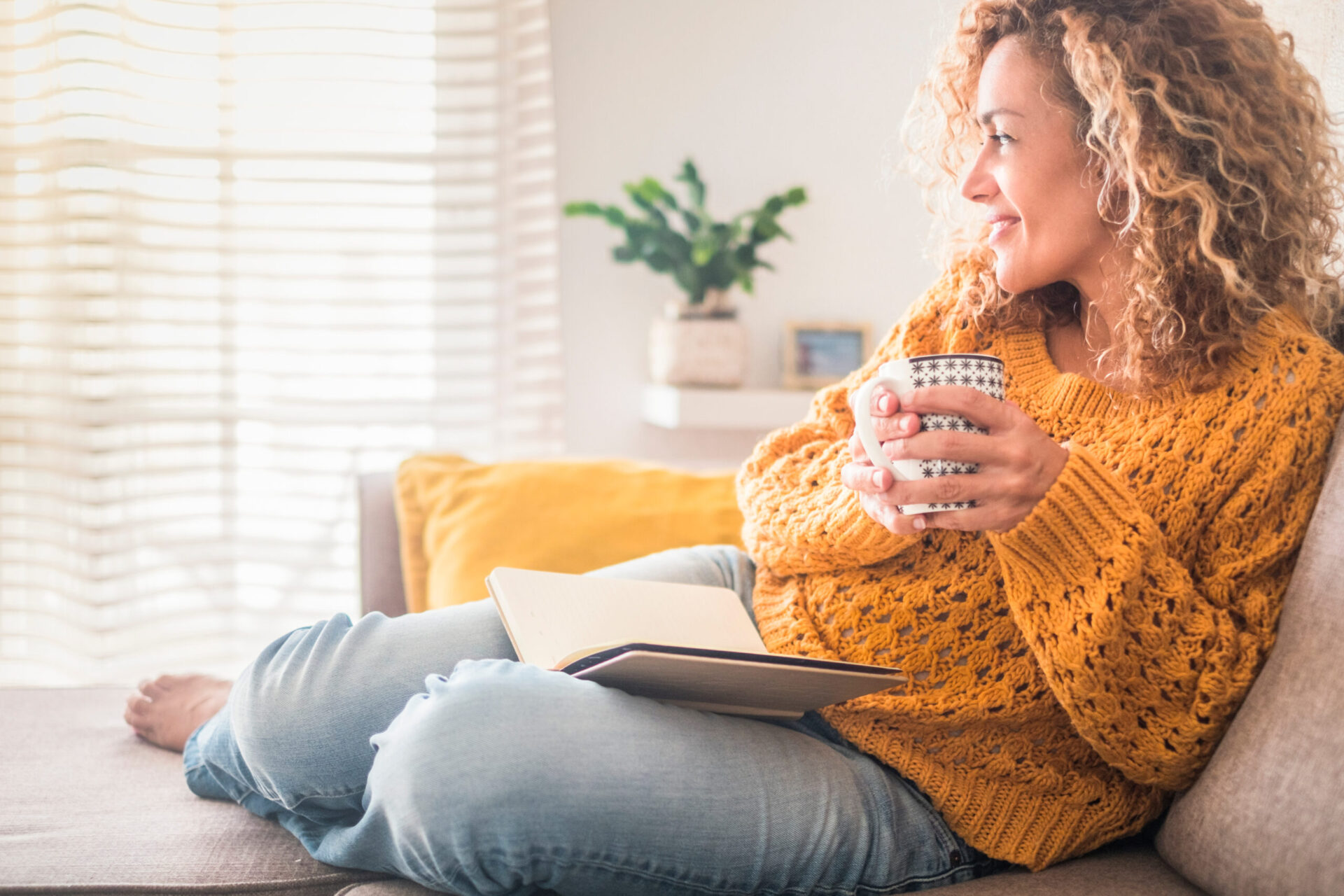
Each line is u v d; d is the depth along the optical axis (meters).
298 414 2.48
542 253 2.56
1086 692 0.77
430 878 0.71
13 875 0.79
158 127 2.37
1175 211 0.82
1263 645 0.76
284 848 0.87
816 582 0.96
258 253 2.44
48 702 1.31
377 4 2.46
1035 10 0.90
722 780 0.75
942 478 0.73
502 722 0.70
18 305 2.35
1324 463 0.78
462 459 1.61
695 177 2.42
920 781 0.85
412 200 2.51
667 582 1.04
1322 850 0.65
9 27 2.30
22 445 2.36
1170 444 0.81
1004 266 0.92
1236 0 0.90
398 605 1.47
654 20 2.64
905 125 1.12
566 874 0.71
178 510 2.42
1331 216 0.90
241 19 2.40
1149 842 0.91
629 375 2.68
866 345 2.62
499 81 2.51
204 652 2.41
